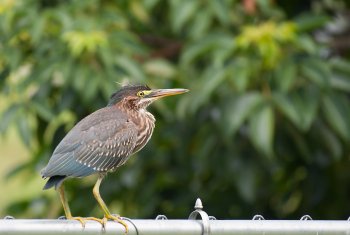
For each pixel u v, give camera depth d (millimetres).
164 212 14055
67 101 12523
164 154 13719
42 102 12461
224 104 12219
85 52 12234
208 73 11898
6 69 12648
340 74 12422
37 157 13688
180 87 12742
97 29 12320
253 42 12125
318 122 12836
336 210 14117
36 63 12531
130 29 13445
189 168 13680
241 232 7348
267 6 12258
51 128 13852
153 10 13617
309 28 12352
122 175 13477
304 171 14086
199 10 12242
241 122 12016
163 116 13266
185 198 13875
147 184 13805
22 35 12695
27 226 6969
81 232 7117
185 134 13281
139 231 7230
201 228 7305
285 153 13328
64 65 12086
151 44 13625
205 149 12883
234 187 13805
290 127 12781
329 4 14164
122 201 13977
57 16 12125
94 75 12141
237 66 11945
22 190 17812
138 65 12297
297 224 7418
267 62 11922
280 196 14203
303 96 12250
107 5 13070
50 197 14273
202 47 12133
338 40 13891
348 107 12312
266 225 7375
